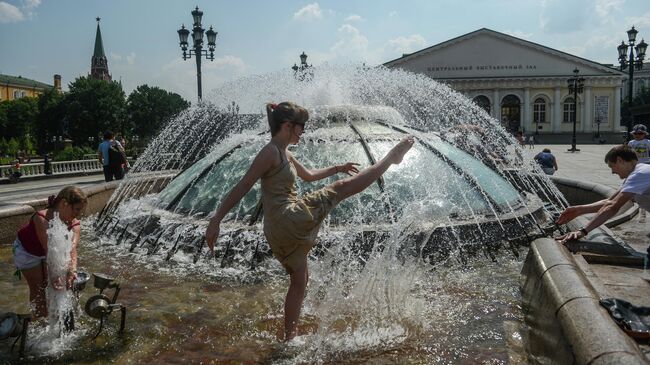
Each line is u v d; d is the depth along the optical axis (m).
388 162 3.36
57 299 3.47
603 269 3.96
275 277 4.48
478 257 4.91
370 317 3.63
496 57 64.75
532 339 3.25
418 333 3.38
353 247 4.67
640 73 116.19
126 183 8.99
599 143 53.06
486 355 3.09
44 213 3.54
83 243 5.91
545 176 9.52
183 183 6.43
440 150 6.36
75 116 62.59
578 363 2.27
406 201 5.34
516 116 65.25
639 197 4.01
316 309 3.79
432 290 4.17
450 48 65.25
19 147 51.72
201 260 4.86
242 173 5.85
